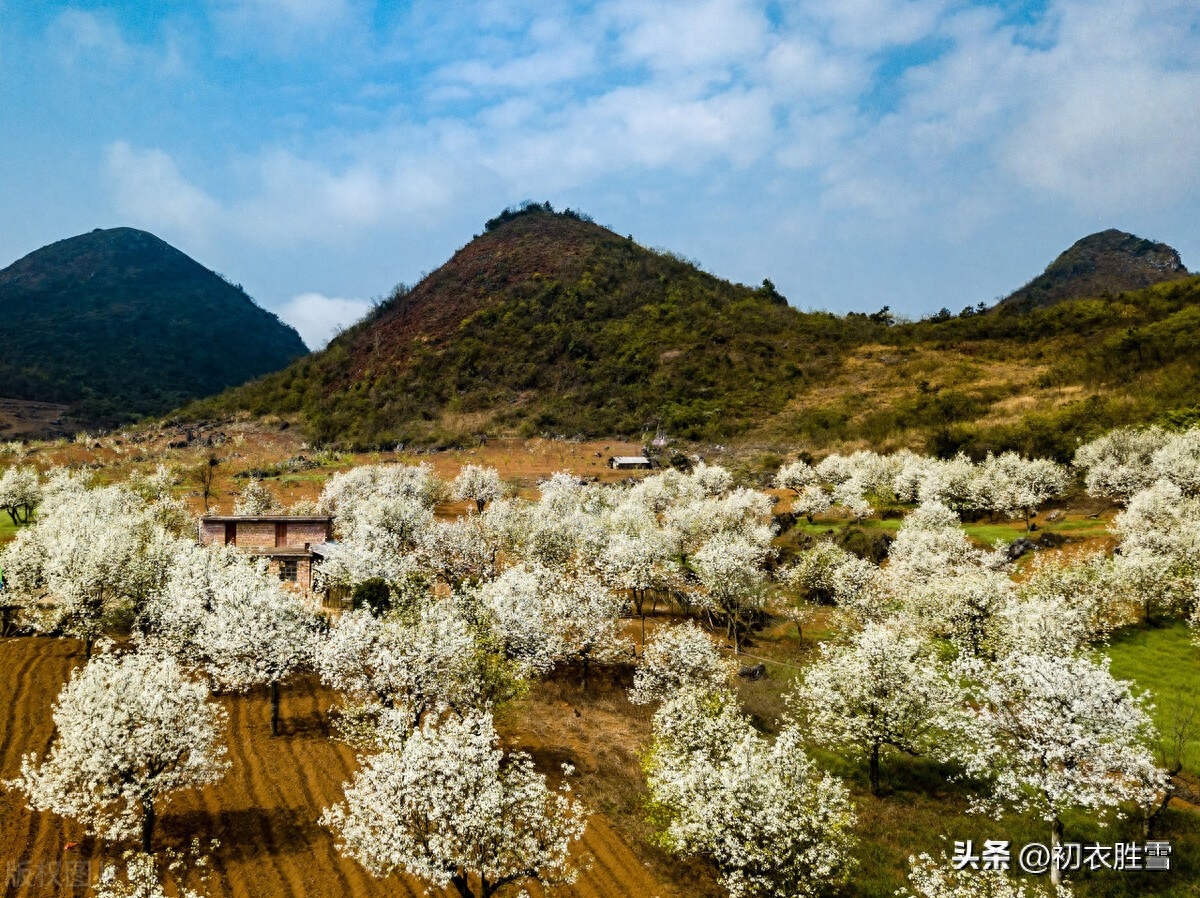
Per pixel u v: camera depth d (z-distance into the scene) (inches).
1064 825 1029.8
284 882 857.5
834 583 1913.1
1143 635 1599.4
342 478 3405.5
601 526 2257.6
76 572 1403.8
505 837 761.0
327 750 1168.8
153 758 914.1
